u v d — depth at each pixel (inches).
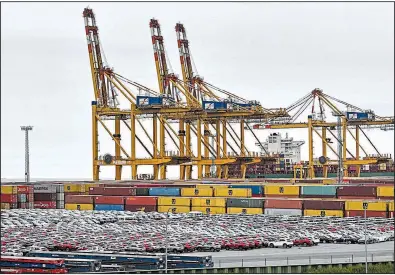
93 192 5103.3
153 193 4857.3
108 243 3083.2
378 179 5659.5
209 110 5920.3
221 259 2605.8
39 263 2469.2
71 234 3484.3
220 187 4717.0
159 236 3307.1
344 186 4276.6
